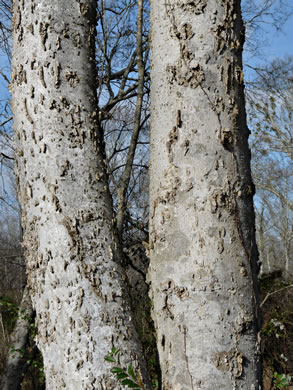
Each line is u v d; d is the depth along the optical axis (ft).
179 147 4.26
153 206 4.40
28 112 4.66
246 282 4.12
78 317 4.18
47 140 4.54
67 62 4.71
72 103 4.66
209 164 4.19
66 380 4.12
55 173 4.48
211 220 4.10
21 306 16.21
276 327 19.11
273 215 59.72
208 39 4.36
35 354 16.12
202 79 4.30
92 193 4.56
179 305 4.09
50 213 4.42
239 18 4.60
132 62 17.44
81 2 4.89
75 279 4.26
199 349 3.97
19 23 4.83
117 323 4.25
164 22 4.50
